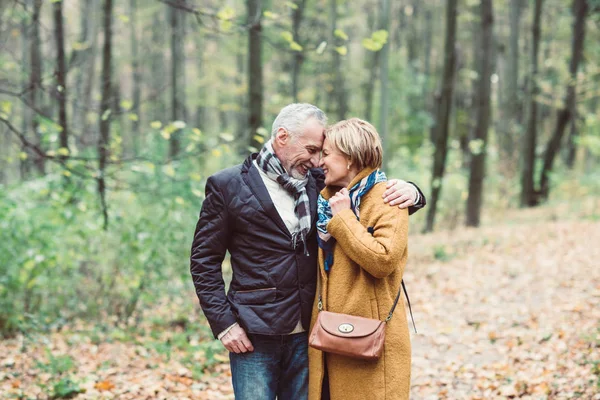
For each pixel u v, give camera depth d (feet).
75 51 27.78
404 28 95.71
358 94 78.64
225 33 15.38
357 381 8.19
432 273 27.14
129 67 75.15
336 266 8.36
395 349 8.16
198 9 15.14
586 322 17.76
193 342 18.60
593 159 85.10
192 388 14.84
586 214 41.47
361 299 8.13
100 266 22.16
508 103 54.70
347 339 7.80
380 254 7.68
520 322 19.06
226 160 25.91
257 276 8.37
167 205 20.16
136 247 20.26
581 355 14.80
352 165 8.27
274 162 8.40
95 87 51.93
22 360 16.69
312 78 69.62
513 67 54.13
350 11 69.15
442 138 40.16
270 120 48.96
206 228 8.48
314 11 61.52
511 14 53.78
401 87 80.89
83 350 18.01
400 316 8.33
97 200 20.53
